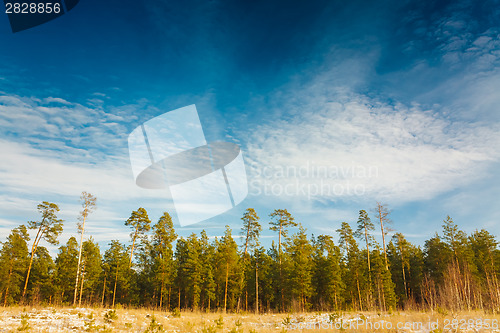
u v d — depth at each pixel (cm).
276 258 4850
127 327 1603
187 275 4594
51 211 4022
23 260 4428
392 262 5738
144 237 4569
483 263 5031
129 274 4897
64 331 1378
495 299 3194
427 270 5584
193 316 2486
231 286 4550
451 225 4934
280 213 5103
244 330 1802
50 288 4434
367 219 4744
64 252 4791
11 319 1596
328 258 4609
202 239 5241
